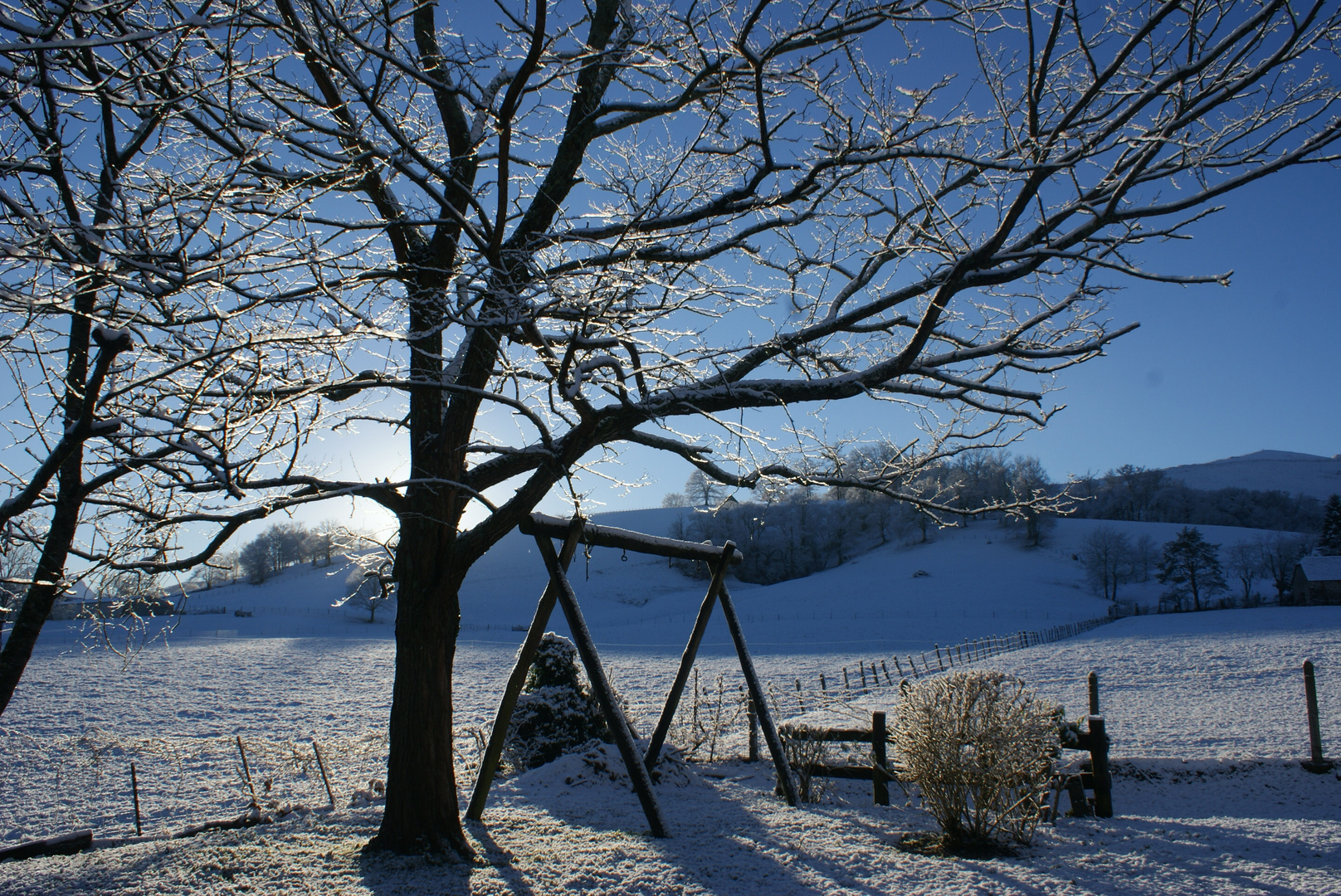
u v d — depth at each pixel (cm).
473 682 2844
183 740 1669
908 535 9562
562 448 598
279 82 535
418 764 562
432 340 578
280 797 1141
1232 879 484
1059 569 8200
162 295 332
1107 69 459
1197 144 479
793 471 702
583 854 556
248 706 2323
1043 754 605
